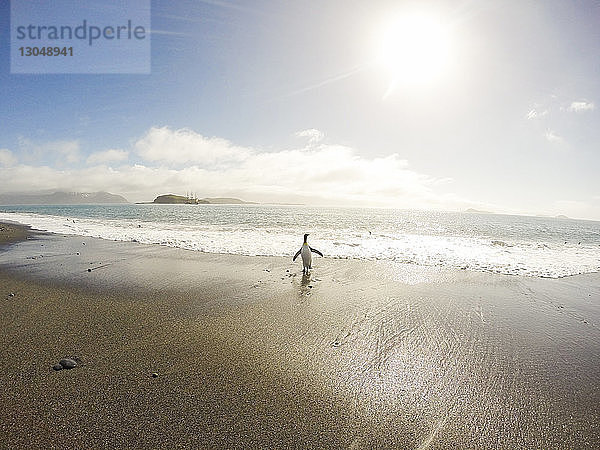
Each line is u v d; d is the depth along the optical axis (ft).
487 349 19.47
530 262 49.90
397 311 25.85
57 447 10.95
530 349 19.63
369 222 158.92
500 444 11.64
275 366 16.75
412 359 17.93
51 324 21.79
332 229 101.50
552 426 12.67
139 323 22.25
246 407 13.29
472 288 33.86
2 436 11.37
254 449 11.07
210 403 13.47
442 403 13.97
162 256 48.85
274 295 29.53
